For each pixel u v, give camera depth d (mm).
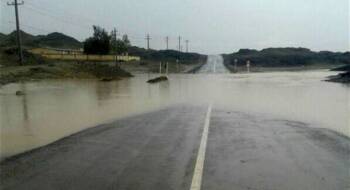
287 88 31359
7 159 7902
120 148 8898
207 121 13414
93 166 7258
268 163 7523
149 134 10797
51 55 77062
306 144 9445
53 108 17562
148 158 7891
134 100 21578
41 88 30312
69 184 6145
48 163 7500
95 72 51844
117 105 18984
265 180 6387
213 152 8469
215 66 101375
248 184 6164
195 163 7465
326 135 10742
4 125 12695
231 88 31844
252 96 24375
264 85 35531
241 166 7270
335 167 7258
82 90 28672
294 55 138000
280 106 18609
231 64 115812
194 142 9609
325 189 5945
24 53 60562
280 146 9172
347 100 21500
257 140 9914
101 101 20906
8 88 29906
